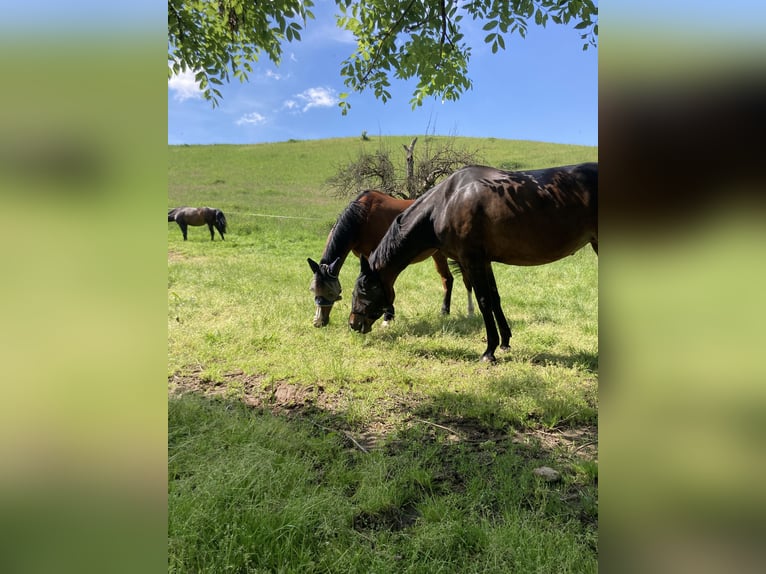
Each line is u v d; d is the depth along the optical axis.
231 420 2.79
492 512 2.07
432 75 4.31
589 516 2.06
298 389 3.47
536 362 4.12
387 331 4.92
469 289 5.52
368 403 3.21
